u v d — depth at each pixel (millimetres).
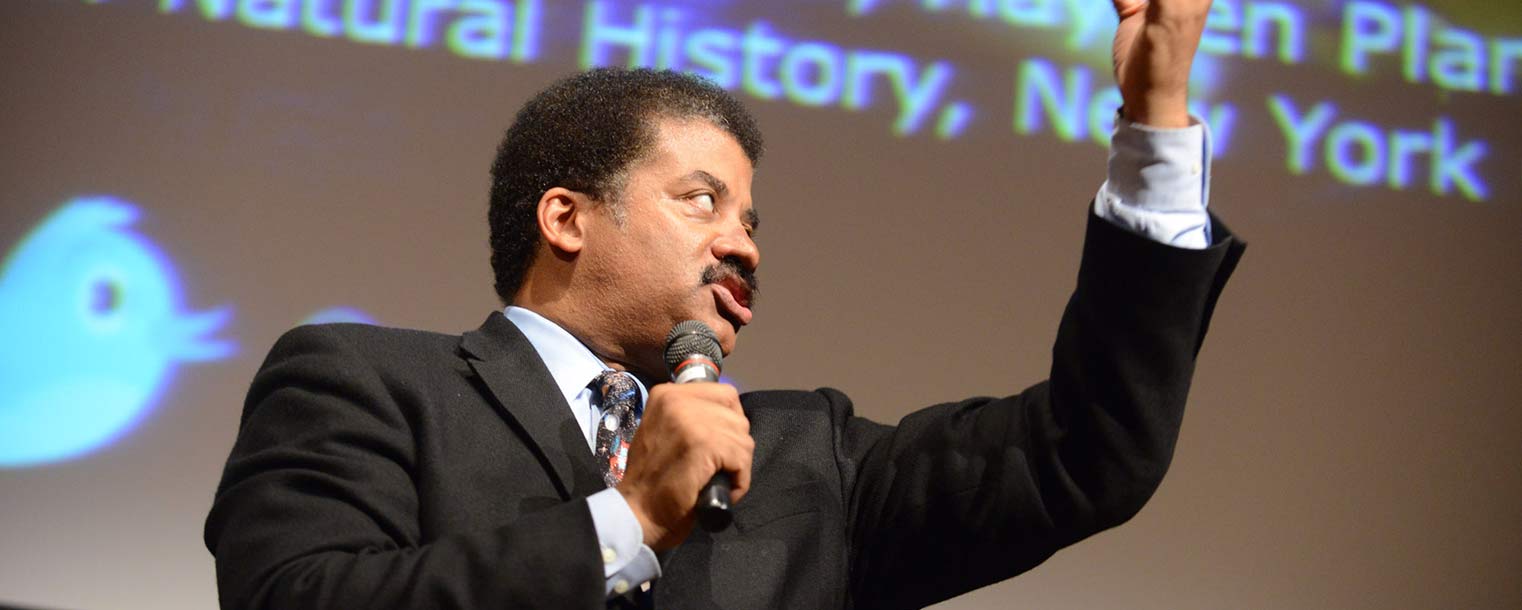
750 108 5340
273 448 2311
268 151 5219
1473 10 5863
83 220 5137
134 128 5223
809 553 2473
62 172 5184
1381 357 5477
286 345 2500
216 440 4957
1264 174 5578
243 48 5316
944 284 5293
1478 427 5453
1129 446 2330
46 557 4844
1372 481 5355
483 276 5164
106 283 5078
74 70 5277
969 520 2527
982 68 5504
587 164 2736
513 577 2002
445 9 5379
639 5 5406
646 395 2619
